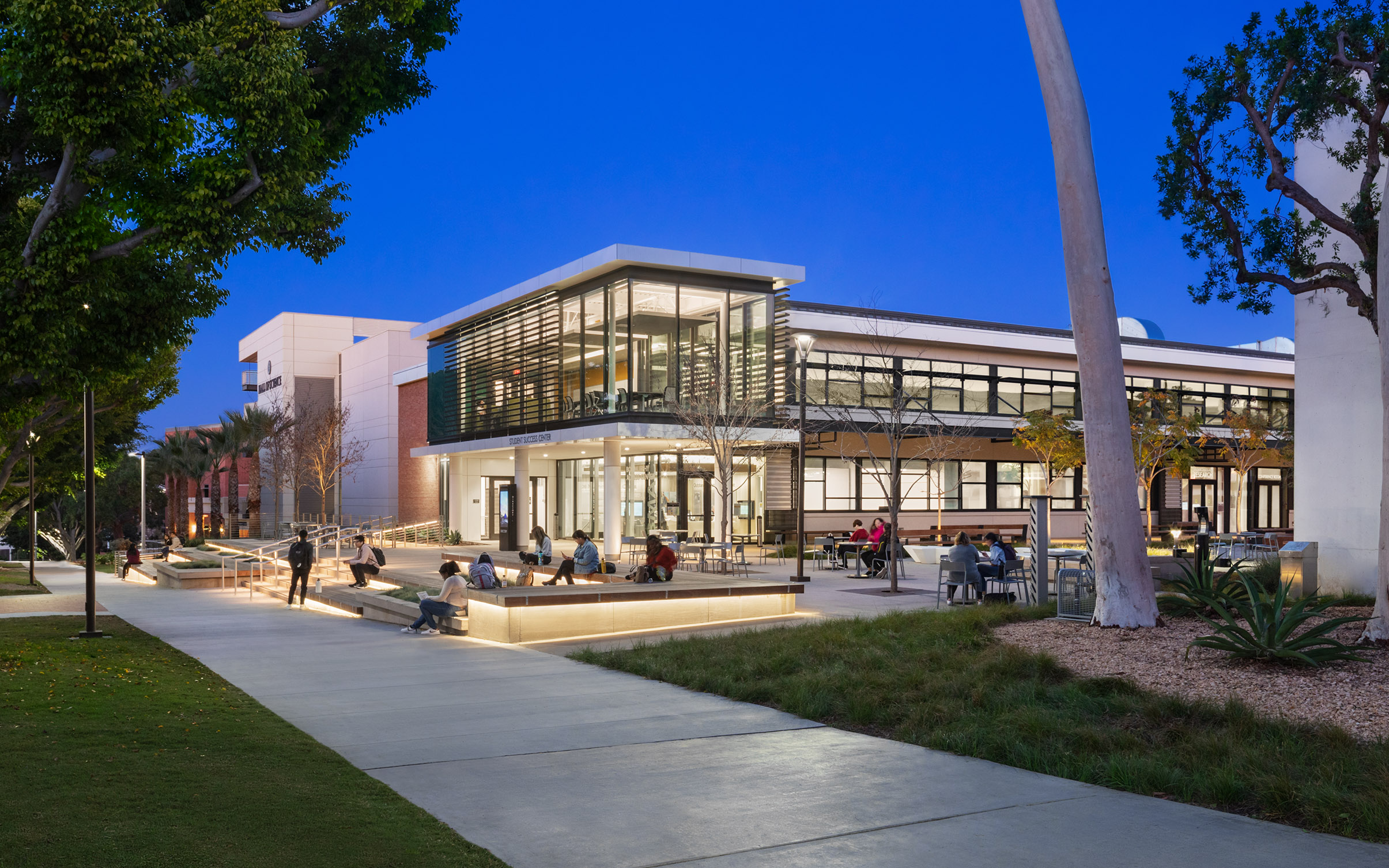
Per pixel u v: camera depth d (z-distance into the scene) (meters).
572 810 6.01
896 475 21.75
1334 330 15.15
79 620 17.62
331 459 53.94
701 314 30.38
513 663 12.45
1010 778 6.85
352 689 10.52
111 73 10.58
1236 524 45.09
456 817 5.83
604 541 30.55
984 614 13.45
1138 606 11.81
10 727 7.60
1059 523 44.81
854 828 5.66
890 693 9.30
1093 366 12.12
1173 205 13.52
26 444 30.14
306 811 5.61
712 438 28.17
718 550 31.00
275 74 11.72
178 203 11.93
